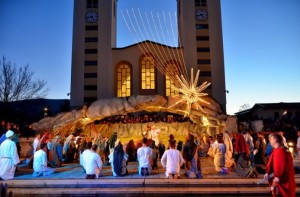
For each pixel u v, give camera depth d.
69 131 23.31
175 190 9.28
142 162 11.39
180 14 42.94
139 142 17.02
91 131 25.62
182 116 27.62
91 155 10.72
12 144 10.96
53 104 57.66
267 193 9.01
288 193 5.08
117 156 11.32
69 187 9.96
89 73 37.47
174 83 36.38
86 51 38.09
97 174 10.70
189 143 10.84
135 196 9.14
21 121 32.78
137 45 37.69
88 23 38.97
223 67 37.16
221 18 38.88
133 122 27.47
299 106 41.12
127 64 37.62
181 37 41.69
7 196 6.13
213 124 23.36
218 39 38.12
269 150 13.09
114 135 15.01
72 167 14.51
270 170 5.53
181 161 10.59
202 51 37.75
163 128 27.00
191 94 23.59
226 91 36.50
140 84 36.72
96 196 9.29
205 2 39.59
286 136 21.55
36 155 11.73
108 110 22.91
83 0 39.66
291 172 5.20
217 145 11.92
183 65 37.16
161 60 37.31
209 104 23.81
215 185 9.70
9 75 34.19
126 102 23.23
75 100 36.69
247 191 9.06
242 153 10.89
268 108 41.50
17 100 34.44
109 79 37.16
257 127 23.44
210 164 15.02
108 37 38.41
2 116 32.03
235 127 22.62
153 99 23.09
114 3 43.69
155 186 9.83
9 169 10.80
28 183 10.02
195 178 10.38
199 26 38.62
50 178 10.87
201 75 36.97
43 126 22.17
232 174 11.26
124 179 10.38
